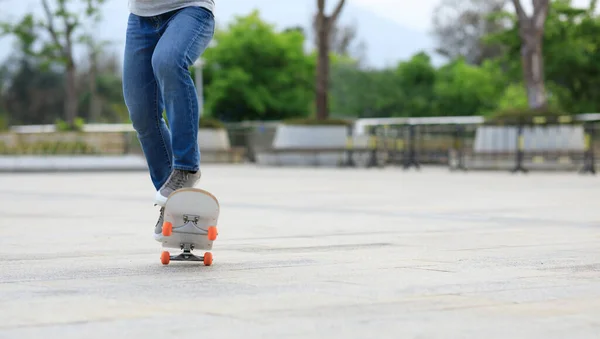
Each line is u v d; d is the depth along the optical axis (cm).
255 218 767
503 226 676
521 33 2462
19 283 359
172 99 416
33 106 7081
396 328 260
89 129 3738
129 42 434
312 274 384
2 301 311
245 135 3716
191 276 378
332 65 5703
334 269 402
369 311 288
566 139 2322
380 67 5784
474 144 2712
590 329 260
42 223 720
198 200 404
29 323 269
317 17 2823
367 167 2636
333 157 2750
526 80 2466
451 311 288
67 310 291
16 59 7094
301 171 2305
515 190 1287
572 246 519
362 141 2794
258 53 5044
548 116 2339
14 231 644
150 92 438
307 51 5259
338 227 670
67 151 2822
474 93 5406
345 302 306
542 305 301
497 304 302
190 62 419
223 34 5081
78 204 984
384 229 652
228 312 287
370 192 1238
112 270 402
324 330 257
